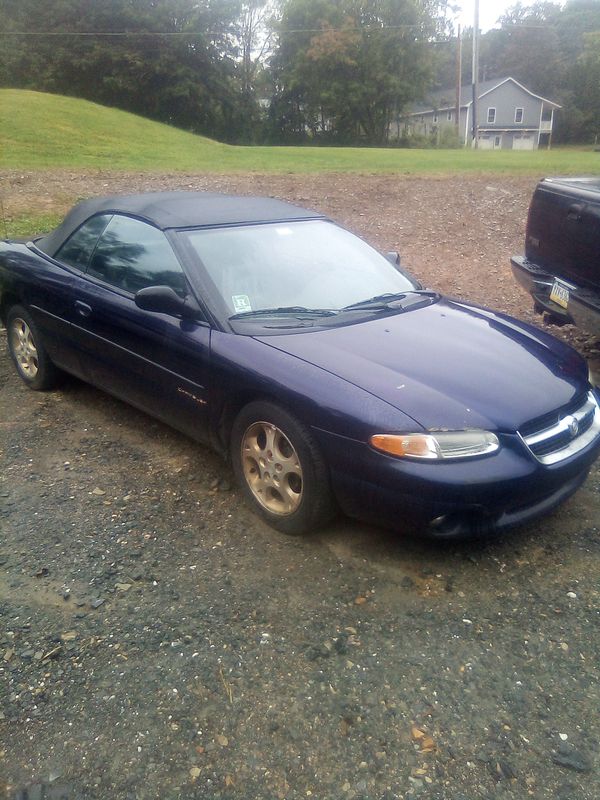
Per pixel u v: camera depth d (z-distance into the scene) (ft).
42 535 11.82
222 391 12.37
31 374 17.97
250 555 11.40
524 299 27.30
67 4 171.22
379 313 13.52
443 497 10.16
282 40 192.24
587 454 11.65
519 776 7.64
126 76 174.81
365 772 7.66
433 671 9.09
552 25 289.33
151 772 7.61
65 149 66.18
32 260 17.16
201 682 8.83
